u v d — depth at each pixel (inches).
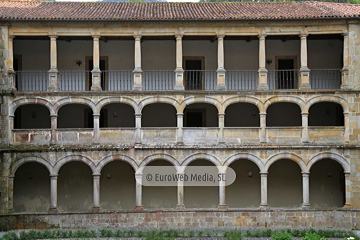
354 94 1092.5
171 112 1229.1
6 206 1056.8
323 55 1225.4
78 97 1086.4
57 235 980.6
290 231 998.4
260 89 1101.1
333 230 995.3
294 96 1095.0
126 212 1082.1
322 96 1093.8
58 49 1203.2
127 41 1214.3
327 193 1213.7
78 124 1220.5
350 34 1093.1
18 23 1072.8
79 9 1169.4
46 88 1192.8
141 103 1090.1
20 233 960.9
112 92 1085.1
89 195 1195.3
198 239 959.0
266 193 1093.8
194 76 1212.5
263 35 1102.4
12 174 1064.8
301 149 1091.9
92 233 989.2
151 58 1215.6
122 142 1093.1
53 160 1075.9
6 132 1071.0
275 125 1234.0
